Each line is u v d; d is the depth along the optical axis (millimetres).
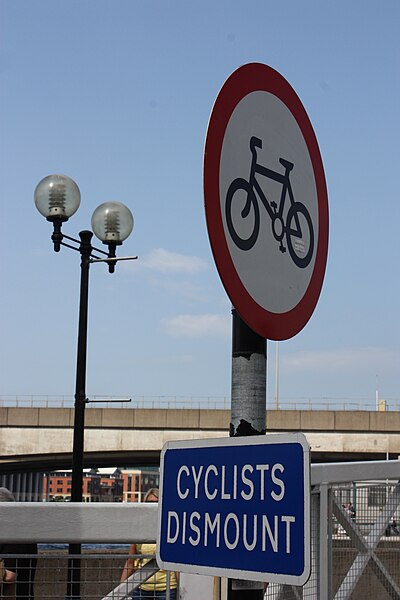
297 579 2617
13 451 49781
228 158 3393
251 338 3408
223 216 3316
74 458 11539
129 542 5164
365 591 5672
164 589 5301
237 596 3145
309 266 3721
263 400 3383
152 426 50219
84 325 12141
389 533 5934
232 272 3293
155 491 7812
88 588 5820
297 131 3777
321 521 5355
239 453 2846
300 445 2684
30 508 5168
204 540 2900
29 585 5551
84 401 11883
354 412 50781
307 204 3775
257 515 2762
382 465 6047
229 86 3436
